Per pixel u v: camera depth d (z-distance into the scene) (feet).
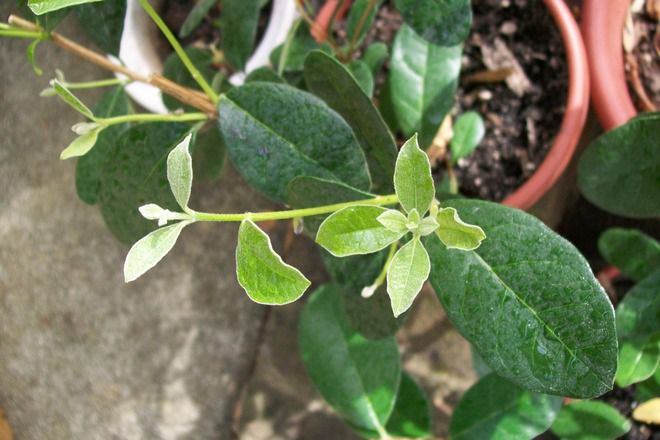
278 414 1.82
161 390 2.12
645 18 1.43
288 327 1.85
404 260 0.74
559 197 1.52
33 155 2.14
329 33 1.29
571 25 1.38
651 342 1.10
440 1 0.95
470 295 0.86
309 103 0.95
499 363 0.84
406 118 1.30
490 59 1.46
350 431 1.76
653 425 1.34
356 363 1.26
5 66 2.12
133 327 2.14
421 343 1.65
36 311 2.19
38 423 2.19
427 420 1.28
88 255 2.14
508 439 1.15
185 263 2.09
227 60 1.25
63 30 2.02
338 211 0.74
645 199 1.10
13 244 2.18
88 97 2.04
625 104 1.34
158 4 1.74
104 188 1.07
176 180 0.73
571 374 0.82
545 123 1.43
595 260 1.56
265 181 0.97
